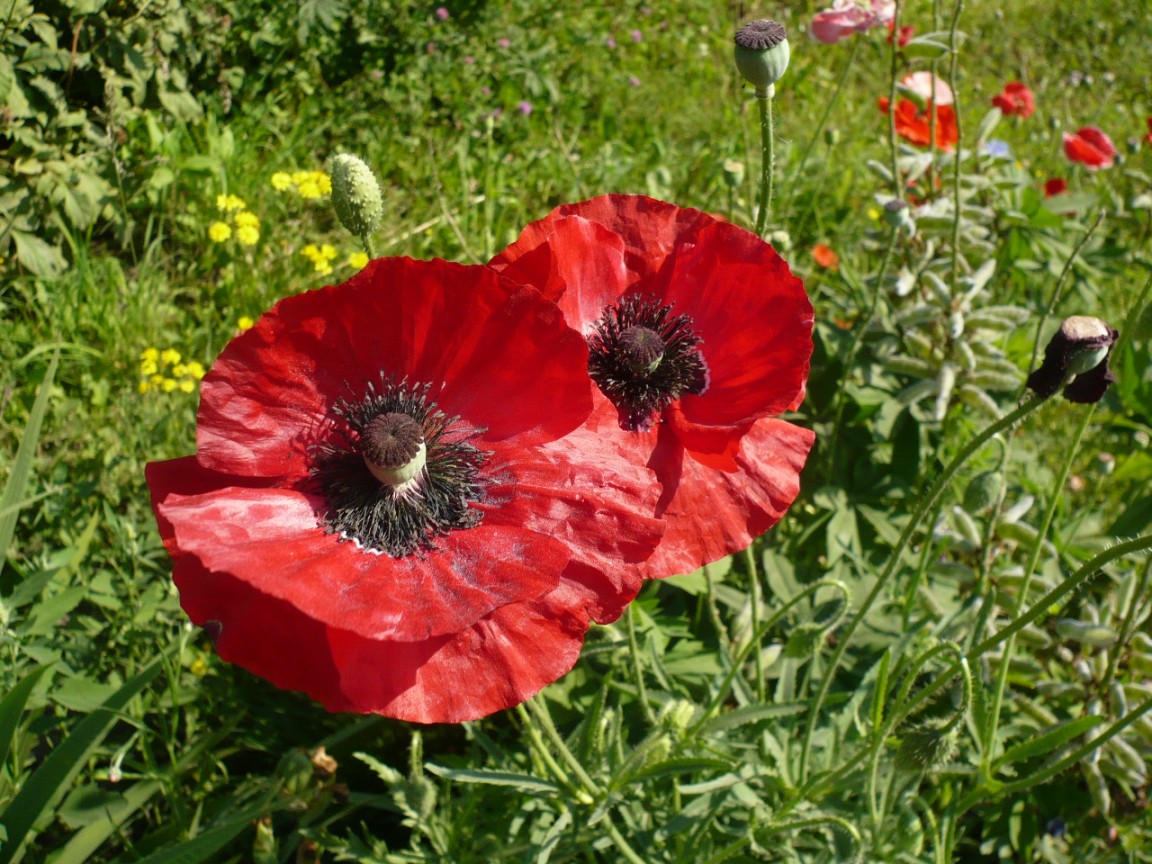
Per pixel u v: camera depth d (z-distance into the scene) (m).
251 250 1.05
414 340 0.46
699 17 1.72
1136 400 0.90
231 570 0.39
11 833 0.51
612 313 0.51
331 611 0.40
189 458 0.45
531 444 0.46
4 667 0.59
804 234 1.20
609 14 1.63
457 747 0.69
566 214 0.52
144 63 1.10
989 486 0.64
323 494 0.45
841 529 0.79
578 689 0.68
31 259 0.96
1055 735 0.56
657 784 0.63
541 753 0.57
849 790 0.62
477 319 0.45
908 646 0.70
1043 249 1.04
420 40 1.35
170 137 1.10
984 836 0.68
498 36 1.44
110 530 0.73
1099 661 0.71
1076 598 0.77
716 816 0.62
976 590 0.73
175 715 0.61
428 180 1.22
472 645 0.43
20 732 0.58
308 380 0.45
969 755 0.65
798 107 1.53
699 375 0.51
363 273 0.44
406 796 0.57
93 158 1.04
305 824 0.58
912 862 0.58
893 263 0.96
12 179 0.97
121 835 0.59
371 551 0.44
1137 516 0.79
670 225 0.52
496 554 0.44
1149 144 0.96
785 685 0.64
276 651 0.41
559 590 0.44
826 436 0.83
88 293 0.94
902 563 0.78
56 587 0.66
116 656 0.66
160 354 0.89
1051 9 2.04
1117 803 0.73
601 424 0.48
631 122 1.44
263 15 1.29
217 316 1.00
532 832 0.60
